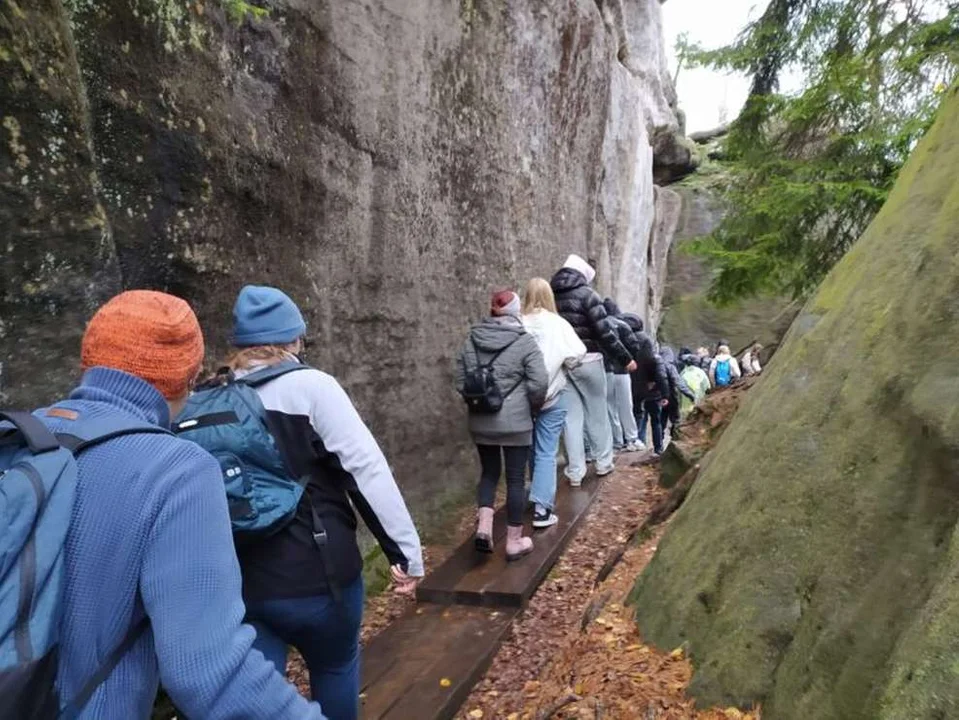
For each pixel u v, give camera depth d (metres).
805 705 2.12
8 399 2.60
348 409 2.29
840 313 3.09
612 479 6.98
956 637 1.63
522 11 7.86
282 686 1.30
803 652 2.24
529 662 3.69
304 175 4.50
